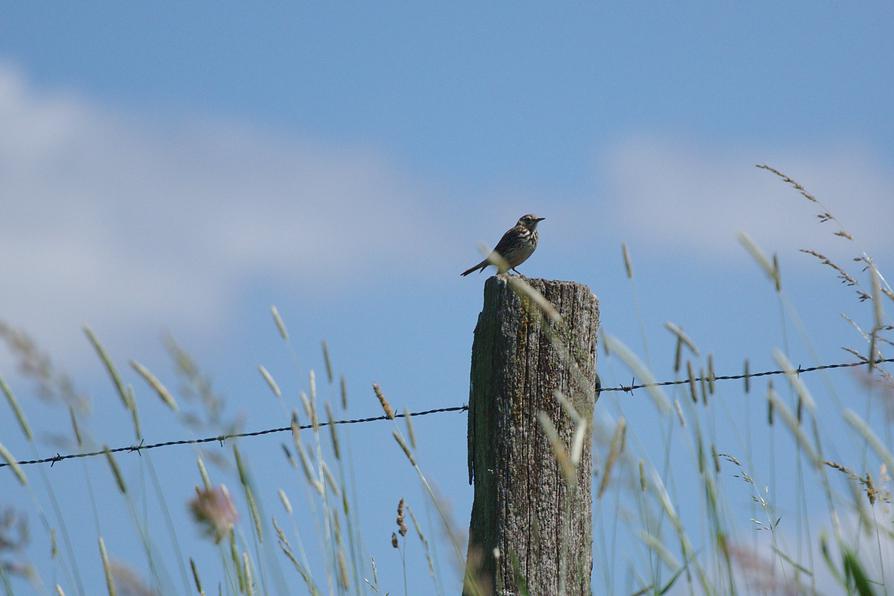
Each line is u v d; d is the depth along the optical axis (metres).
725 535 6.91
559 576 9.10
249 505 7.17
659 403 7.55
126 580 6.59
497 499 9.23
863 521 6.68
